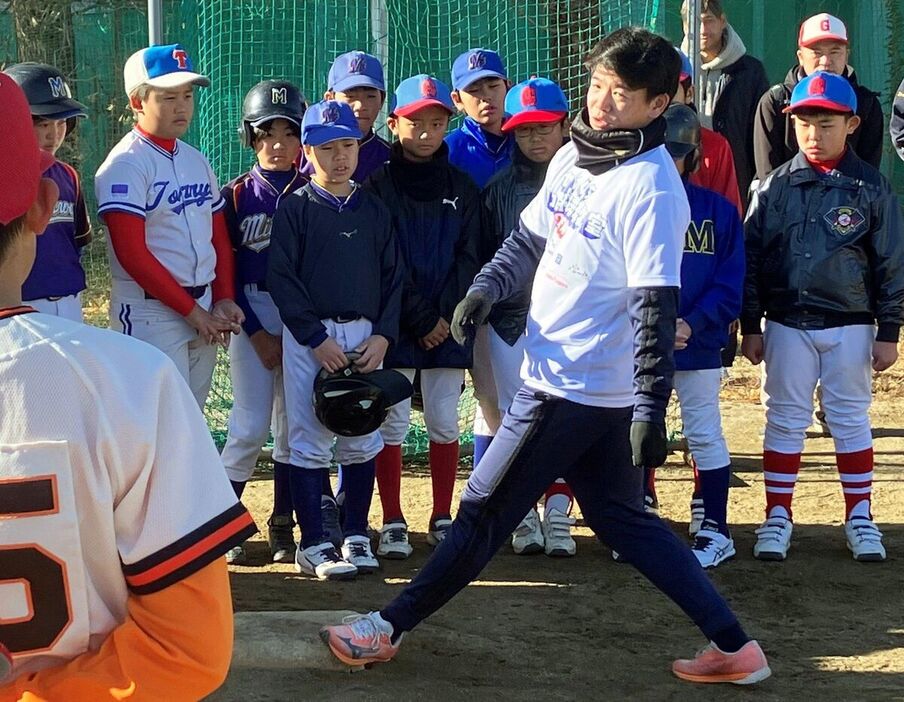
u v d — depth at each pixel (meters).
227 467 4.70
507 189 4.66
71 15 10.92
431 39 8.15
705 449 4.63
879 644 3.76
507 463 3.21
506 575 4.46
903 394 7.75
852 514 4.72
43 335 1.35
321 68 7.88
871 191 4.54
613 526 3.31
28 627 1.34
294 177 4.68
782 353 4.68
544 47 7.29
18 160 1.35
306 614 3.79
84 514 1.34
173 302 4.23
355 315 4.32
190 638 1.37
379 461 4.78
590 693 3.34
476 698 3.29
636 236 3.01
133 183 4.20
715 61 6.45
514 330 4.52
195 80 4.24
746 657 3.35
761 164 5.75
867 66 11.88
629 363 3.15
